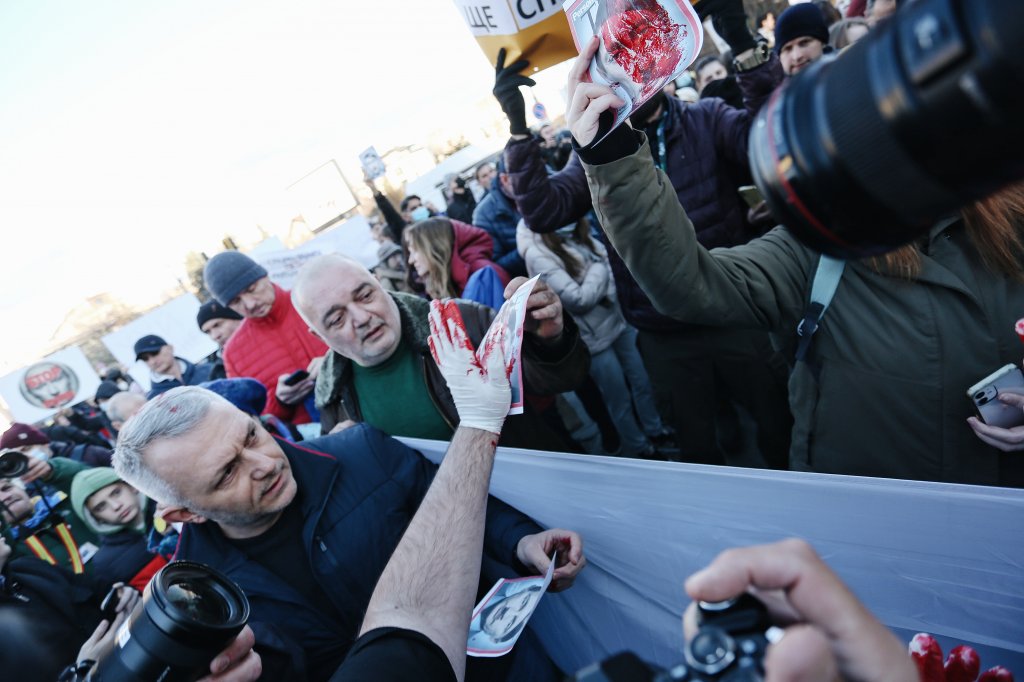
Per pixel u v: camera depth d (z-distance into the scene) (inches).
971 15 10.6
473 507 33.4
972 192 13.2
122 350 126.7
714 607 14.9
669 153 80.9
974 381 37.7
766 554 15.2
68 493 96.9
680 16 29.2
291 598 44.8
